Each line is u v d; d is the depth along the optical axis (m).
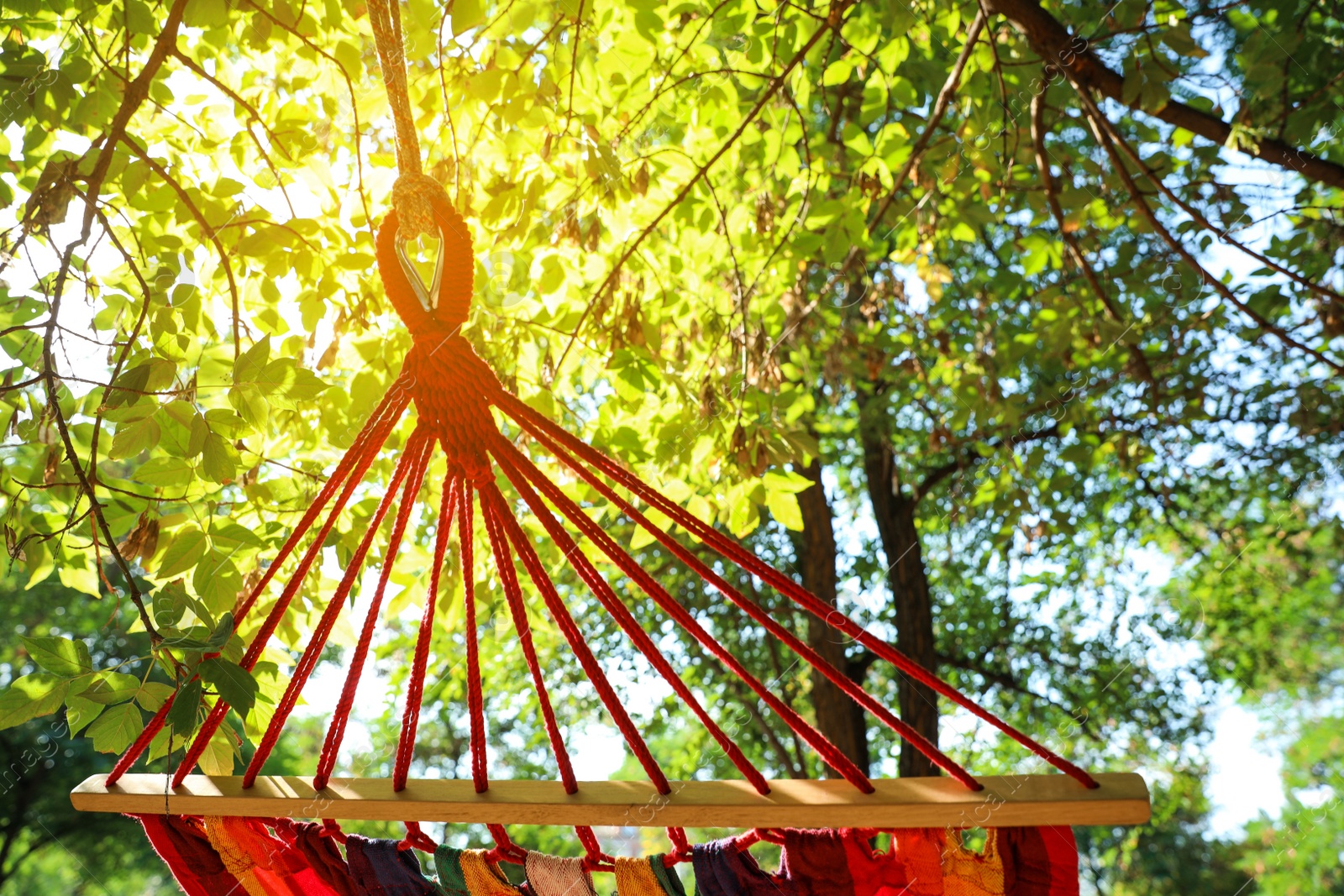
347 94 2.71
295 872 1.54
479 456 1.49
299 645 2.64
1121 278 4.47
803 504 6.75
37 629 10.19
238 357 2.04
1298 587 7.31
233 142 2.68
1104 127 3.17
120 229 2.57
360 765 7.74
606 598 1.42
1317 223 4.25
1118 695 7.38
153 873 10.45
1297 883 7.04
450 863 1.49
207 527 2.20
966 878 1.32
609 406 3.37
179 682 1.65
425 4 2.51
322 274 2.56
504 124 2.69
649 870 1.43
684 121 3.67
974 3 3.63
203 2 2.19
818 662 1.34
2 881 9.61
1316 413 5.02
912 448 7.24
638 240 2.90
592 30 2.82
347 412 2.78
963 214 3.97
